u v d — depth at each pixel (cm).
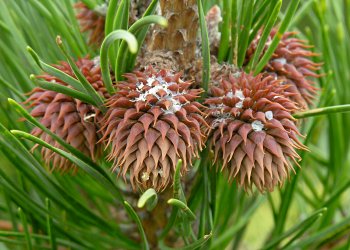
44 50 28
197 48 24
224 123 22
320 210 25
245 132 22
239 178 23
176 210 24
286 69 25
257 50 24
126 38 18
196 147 22
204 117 23
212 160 24
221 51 24
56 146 23
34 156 25
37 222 27
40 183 26
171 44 23
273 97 22
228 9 23
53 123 23
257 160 22
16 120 27
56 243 26
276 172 22
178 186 21
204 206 24
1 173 25
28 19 28
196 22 23
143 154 21
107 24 22
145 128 21
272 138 22
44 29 28
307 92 26
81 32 27
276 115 22
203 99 23
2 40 28
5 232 25
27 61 27
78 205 26
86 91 22
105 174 23
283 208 28
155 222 27
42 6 26
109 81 22
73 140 23
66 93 22
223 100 22
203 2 25
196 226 28
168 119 21
